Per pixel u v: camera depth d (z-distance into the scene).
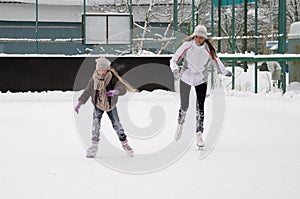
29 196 5.41
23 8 34.50
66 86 20.94
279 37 19.06
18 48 29.91
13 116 13.16
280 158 7.56
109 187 5.82
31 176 6.38
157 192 5.58
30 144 8.83
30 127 11.01
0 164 7.12
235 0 22.00
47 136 9.73
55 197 5.37
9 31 34.28
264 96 18.23
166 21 32.09
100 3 33.72
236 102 16.80
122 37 23.67
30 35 34.53
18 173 6.55
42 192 5.58
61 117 12.88
